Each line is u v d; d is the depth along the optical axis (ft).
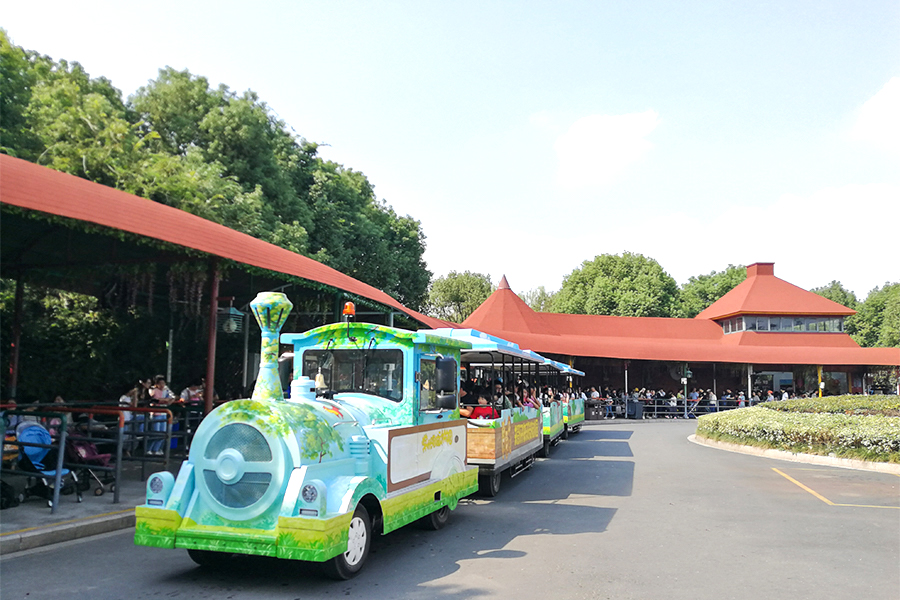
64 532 25.58
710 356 134.62
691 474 48.08
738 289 165.58
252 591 20.02
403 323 69.31
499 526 30.01
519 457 44.55
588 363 140.87
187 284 49.57
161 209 36.27
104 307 57.26
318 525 19.10
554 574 22.21
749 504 35.81
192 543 20.17
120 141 67.87
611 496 38.45
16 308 46.32
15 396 45.88
